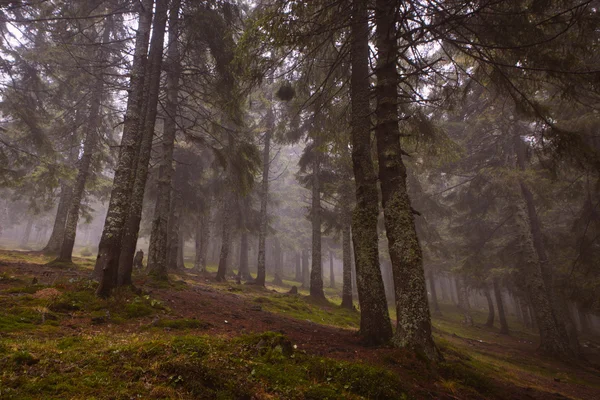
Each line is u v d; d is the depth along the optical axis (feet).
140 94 29.14
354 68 28.02
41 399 8.45
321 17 24.16
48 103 51.75
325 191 63.62
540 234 60.44
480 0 22.04
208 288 45.44
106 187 74.49
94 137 55.31
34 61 44.62
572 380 34.19
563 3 21.29
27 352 10.95
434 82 31.53
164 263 41.29
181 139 63.57
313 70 34.12
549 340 49.98
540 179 47.44
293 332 23.67
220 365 12.01
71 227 48.01
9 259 43.96
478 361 30.58
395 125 24.29
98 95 51.39
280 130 54.29
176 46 43.73
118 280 27.58
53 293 21.62
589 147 22.74
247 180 42.24
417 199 72.54
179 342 13.35
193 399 9.85
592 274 44.75
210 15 33.88
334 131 34.99
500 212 76.02
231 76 34.88
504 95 28.25
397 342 19.57
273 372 12.48
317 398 11.16
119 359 11.56
